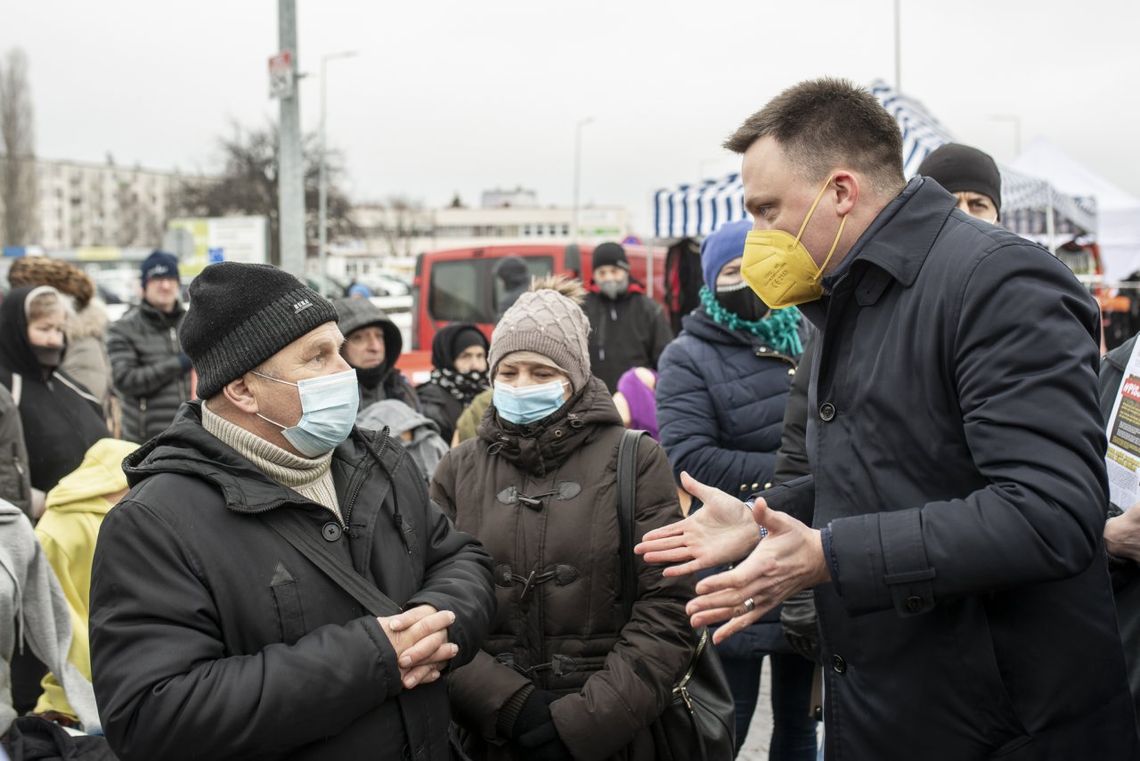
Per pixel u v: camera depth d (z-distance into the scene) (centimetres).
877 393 186
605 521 251
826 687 204
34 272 549
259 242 1438
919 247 185
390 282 2431
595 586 249
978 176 327
